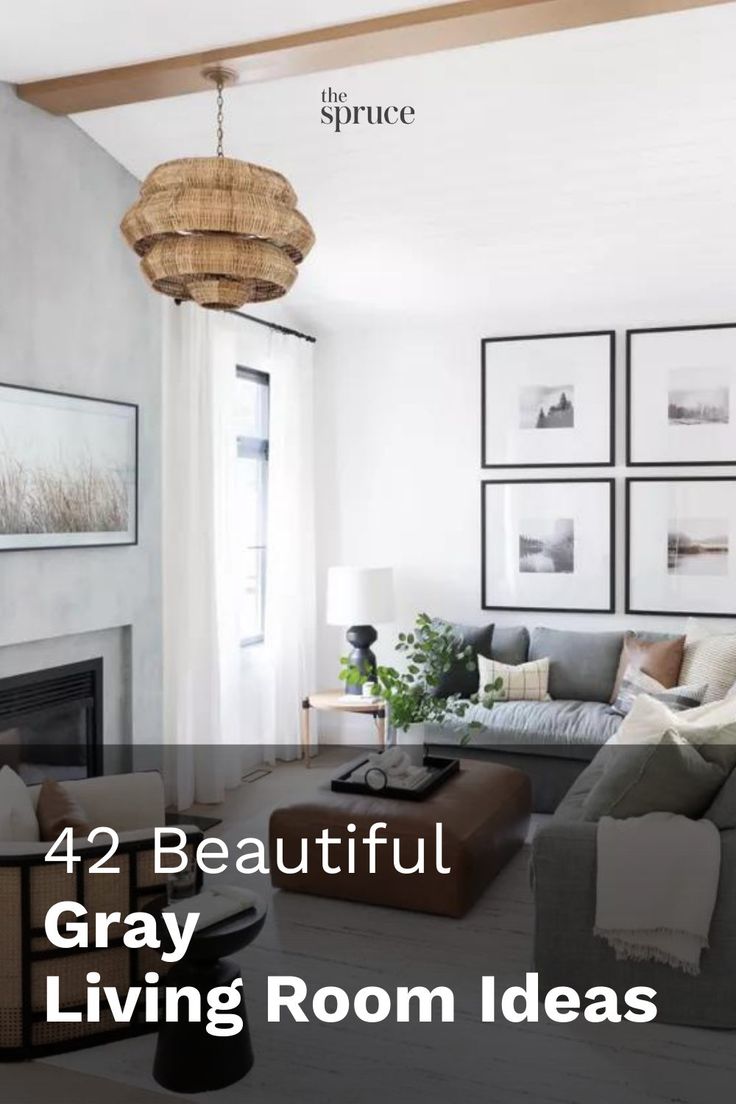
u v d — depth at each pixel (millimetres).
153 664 4832
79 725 4453
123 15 3340
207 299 3209
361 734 6633
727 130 4102
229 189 2986
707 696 5250
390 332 6438
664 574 5941
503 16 3275
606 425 6008
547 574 6152
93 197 4391
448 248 5305
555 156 4367
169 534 5055
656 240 5121
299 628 6266
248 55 3562
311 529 6449
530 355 6145
